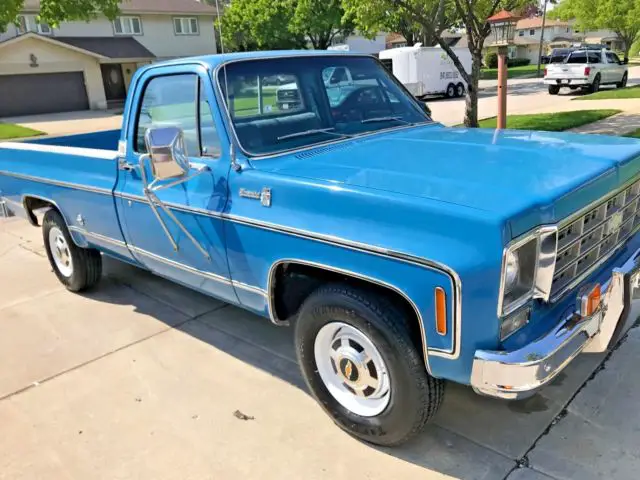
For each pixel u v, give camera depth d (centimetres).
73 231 487
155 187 343
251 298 334
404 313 266
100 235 455
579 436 297
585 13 5212
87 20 1983
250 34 3984
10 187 554
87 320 478
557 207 244
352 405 305
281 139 343
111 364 404
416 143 343
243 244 318
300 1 3484
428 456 291
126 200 404
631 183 307
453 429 310
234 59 347
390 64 2648
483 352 236
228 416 336
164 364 399
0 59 2939
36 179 504
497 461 284
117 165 414
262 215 303
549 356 235
